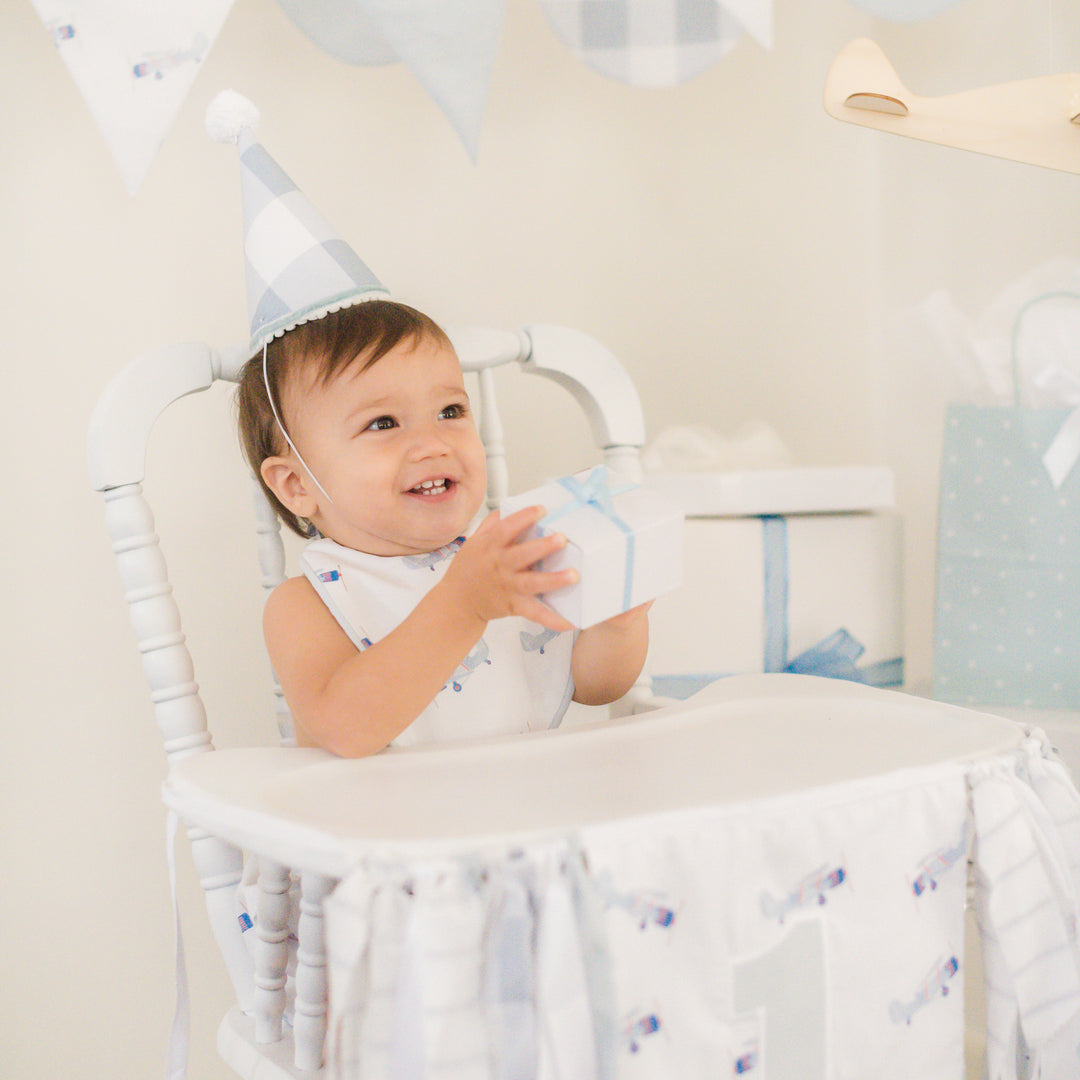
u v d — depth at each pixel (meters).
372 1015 0.48
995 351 1.14
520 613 0.65
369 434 0.82
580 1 0.89
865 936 0.59
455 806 0.56
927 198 1.41
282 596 0.83
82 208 1.16
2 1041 1.15
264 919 0.71
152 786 1.21
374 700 0.69
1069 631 1.07
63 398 1.16
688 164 1.49
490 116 1.37
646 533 0.63
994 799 0.63
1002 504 1.10
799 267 1.57
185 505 1.22
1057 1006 0.64
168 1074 0.67
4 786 1.14
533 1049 0.50
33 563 1.15
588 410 1.06
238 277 1.24
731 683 0.88
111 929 1.19
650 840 0.52
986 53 1.27
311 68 1.26
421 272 1.33
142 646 0.83
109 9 0.64
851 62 0.90
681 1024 0.53
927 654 1.41
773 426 1.55
